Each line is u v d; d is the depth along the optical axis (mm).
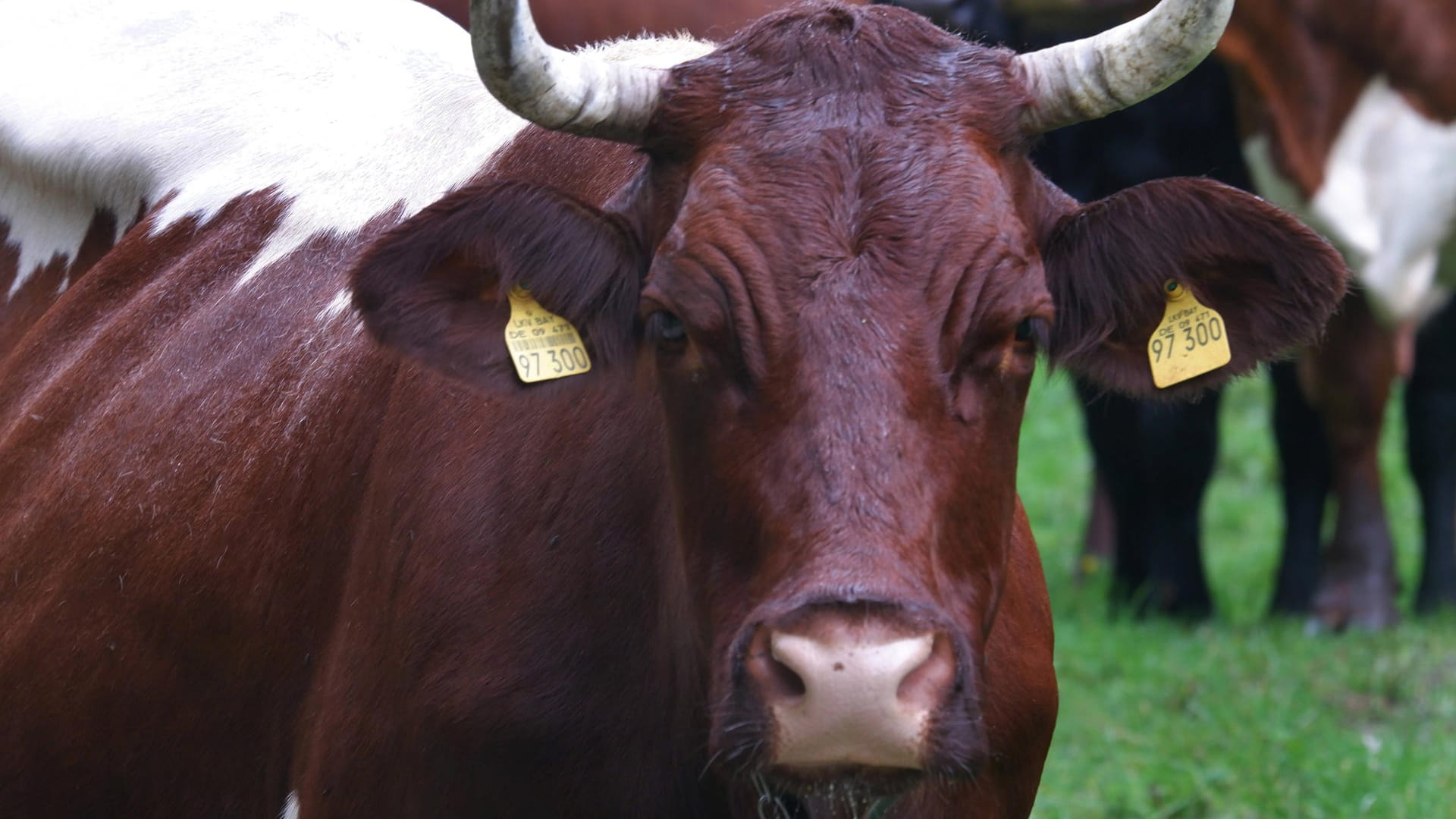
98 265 6871
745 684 4176
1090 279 5039
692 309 4469
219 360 6113
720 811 4996
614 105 4730
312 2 7207
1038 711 5406
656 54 5977
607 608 5012
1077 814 8484
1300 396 12148
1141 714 9750
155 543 5848
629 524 5039
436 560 5160
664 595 4926
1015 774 5406
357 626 5320
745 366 4383
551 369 4891
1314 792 8594
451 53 6801
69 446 6352
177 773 5754
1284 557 12398
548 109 4656
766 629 4094
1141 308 5086
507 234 4770
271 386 5910
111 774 5855
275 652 5566
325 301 6023
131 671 5805
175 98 7016
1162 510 12062
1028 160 4926
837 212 4457
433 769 5055
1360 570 11930
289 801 5539
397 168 6309
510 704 4961
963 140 4621
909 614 4008
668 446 4750
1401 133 11703
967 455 4426
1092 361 5262
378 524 5367
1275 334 5078
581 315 4906
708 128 4695
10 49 7449
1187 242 4953
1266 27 11602
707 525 4516
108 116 7078
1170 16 4672
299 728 5492
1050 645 5641
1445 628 11750
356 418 5621
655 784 4988
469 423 5324
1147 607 12133
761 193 4500
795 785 4207
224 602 5652
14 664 6078
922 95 4691
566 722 4965
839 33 4785
